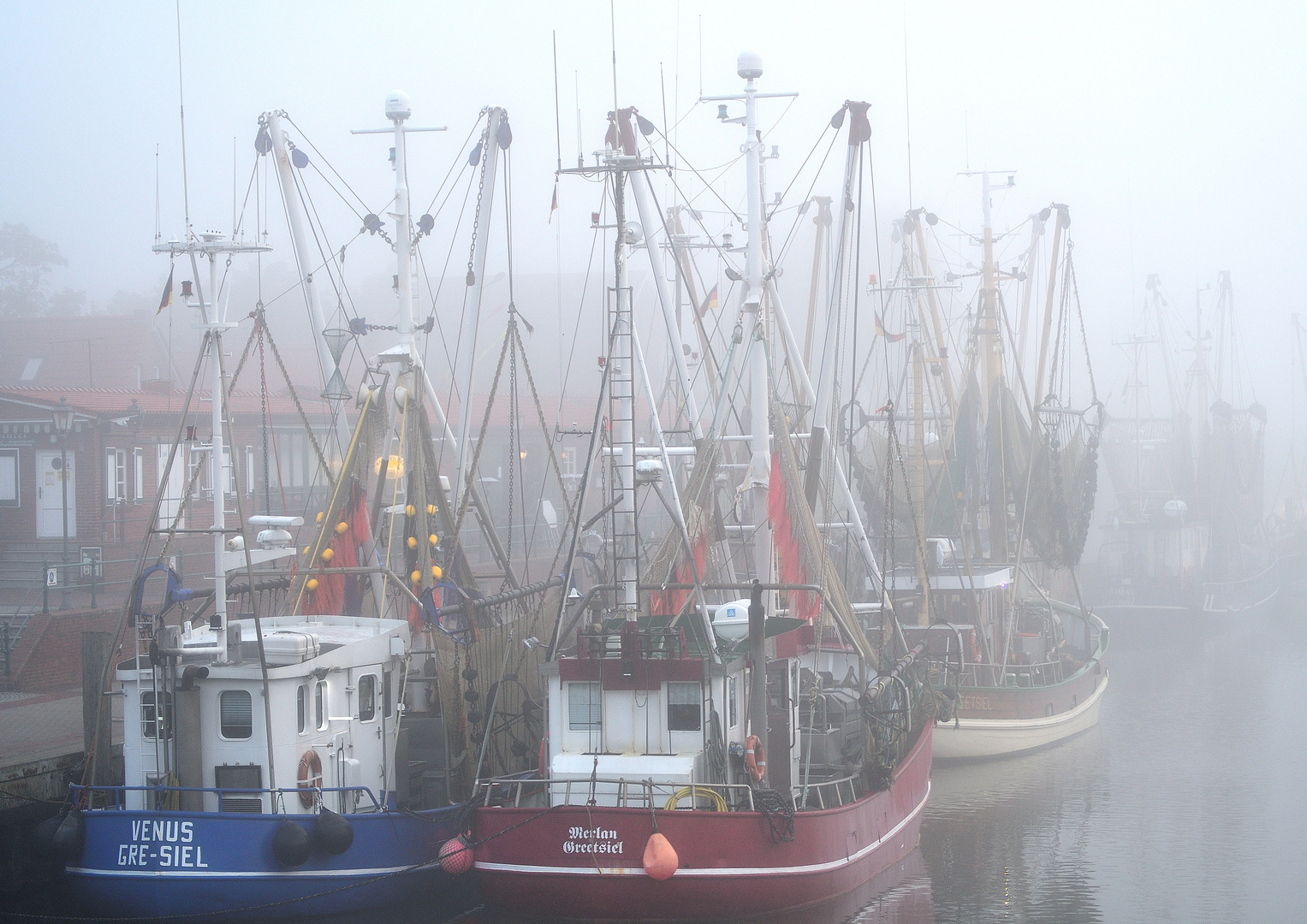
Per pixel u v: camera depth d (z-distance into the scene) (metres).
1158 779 31.09
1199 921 21.33
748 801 20.27
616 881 18.70
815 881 19.95
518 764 24.14
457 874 19.17
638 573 20.69
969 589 35.22
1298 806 28.45
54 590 36.03
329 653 20.73
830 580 26.47
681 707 20.03
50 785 22.94
